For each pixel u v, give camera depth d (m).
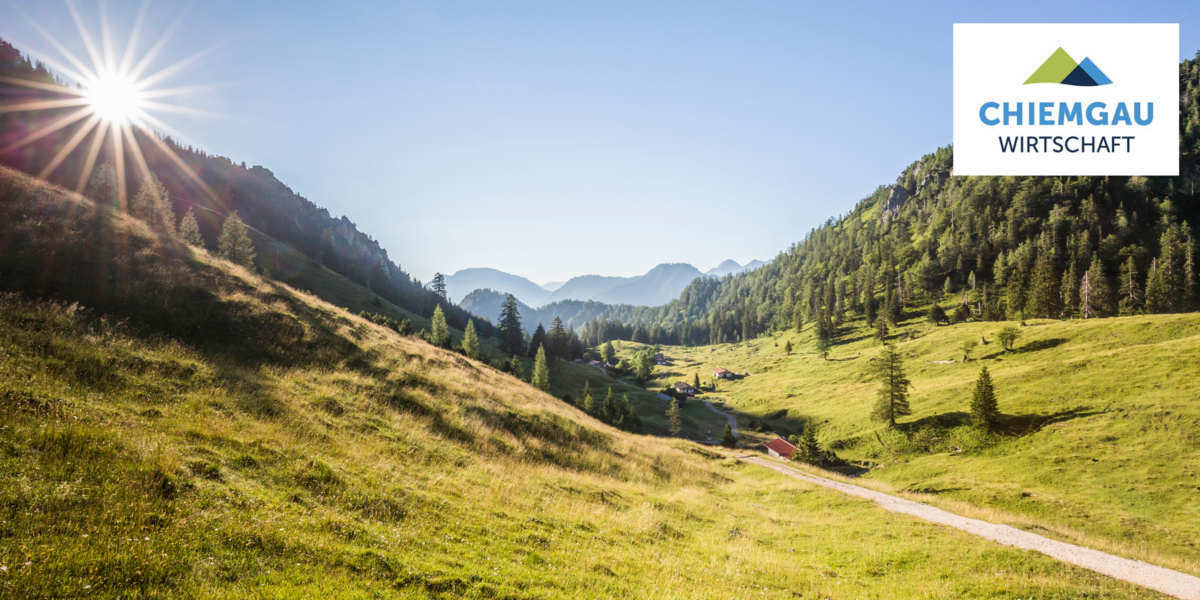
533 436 32.56
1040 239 193.25
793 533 24.86
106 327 22.91
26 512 9.10
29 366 16.89
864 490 37.22
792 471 44.03
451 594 10.34
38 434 12.06
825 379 139.38
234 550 9.88
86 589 7.63
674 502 27.50
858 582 17.88
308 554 10.51
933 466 68.50
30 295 22.73
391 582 10.24
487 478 21.42
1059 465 58.72
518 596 10.89
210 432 16.14
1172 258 150.12
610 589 12.51
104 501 10.24
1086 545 22.36
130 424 14.92
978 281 194.88
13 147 160.00
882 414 85.38
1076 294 143.88
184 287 30.33
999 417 72.75
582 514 20.11
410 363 35.91
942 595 16.34
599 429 41.66
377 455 19.92
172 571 8.71
